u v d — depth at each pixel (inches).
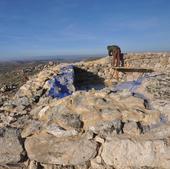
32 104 179.2
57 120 103.6
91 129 97.7
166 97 110.0
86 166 93.1
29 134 101.0
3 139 97.8
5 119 133.7
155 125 98.0
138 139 92.7
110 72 390.9
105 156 92.8
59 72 331.0
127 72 387.9
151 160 90.3
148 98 112.3
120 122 97.9
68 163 94.1
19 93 287.0
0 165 96.3
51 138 98.0
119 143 92.2
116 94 113.7
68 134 98.0
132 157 91.0
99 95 114.1
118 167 91.3
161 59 398.0
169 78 130.9
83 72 389.7
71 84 271.4
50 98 192.5
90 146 94.0
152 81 125.3
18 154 96.4
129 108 105.2
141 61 405.1
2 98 317.7
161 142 90.6
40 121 106.3
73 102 110.3
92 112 103.1
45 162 95.7
